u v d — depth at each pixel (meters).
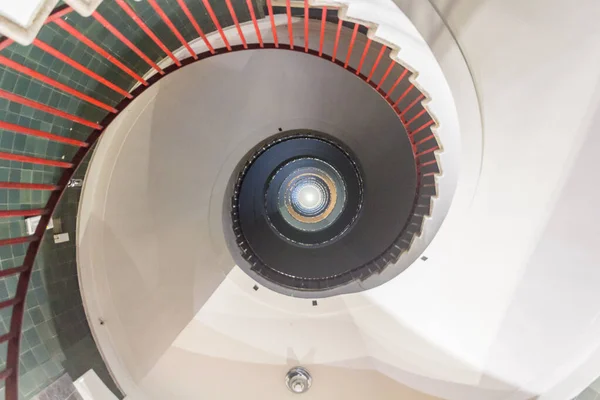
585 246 3.04
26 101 2.54
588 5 2.46
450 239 3.83
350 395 4.69
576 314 3.26
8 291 3.25
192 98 5.29
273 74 6.11
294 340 5.12
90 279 4.39
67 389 3.73
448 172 3.70
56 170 3.61
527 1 2.59
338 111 7.29
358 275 6.91
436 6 2.73
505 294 3.68
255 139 6.85
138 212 4.97
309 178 9.31
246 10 3.95
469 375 4.09
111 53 3.54
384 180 8.35
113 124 4.24
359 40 4.63
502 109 3.05
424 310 4.40
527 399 3.59
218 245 5.99
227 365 4.96
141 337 4.67
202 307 5.27
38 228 3.10
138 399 4.30
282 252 9.31
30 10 1.75
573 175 2.96
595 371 3.18
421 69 3.22
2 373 2.87
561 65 2.74
